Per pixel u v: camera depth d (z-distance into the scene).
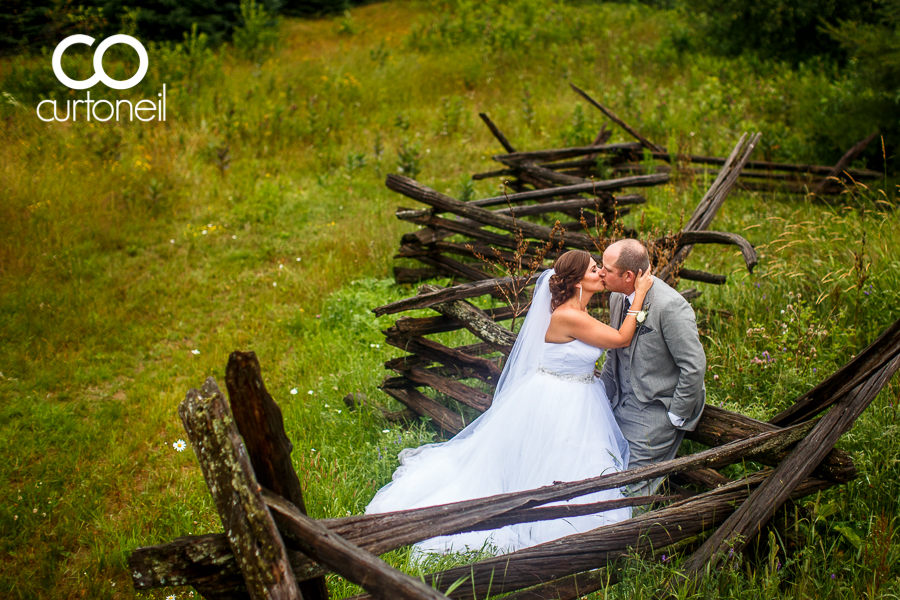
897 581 2.58
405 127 11.21
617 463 3.18
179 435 4.50
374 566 1.72
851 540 2.86
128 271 7.04
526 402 3.37
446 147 10.96
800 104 10.02
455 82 14.02
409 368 4.21
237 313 6.30
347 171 9.92
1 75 12.00
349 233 7.85
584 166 8.91
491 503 2.18
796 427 2.84
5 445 4.23
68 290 6.30
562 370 3.34
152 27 16.56
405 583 1.67
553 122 11.68
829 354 4.19
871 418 3.57
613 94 12.02
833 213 6.75
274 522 1.83
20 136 9.68
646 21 17.69
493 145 11.03
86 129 10.04
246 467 1.83
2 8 14.11
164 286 6.69
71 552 3.44
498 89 13.61
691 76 13.30
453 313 3.83
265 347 5.66
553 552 2.37
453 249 6.23
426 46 16.67
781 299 5.10
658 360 3.18
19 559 3.37
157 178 8.94
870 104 8.55
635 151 9.06
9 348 5.36
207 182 9.19
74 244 7.27
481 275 6.11
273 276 7.06
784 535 2.81
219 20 17.14
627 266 3.17
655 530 2.56
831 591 2.59
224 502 1.81
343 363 5.24
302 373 5.26
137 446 4.39
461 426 3.99
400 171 9.65
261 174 9.82
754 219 7.01
